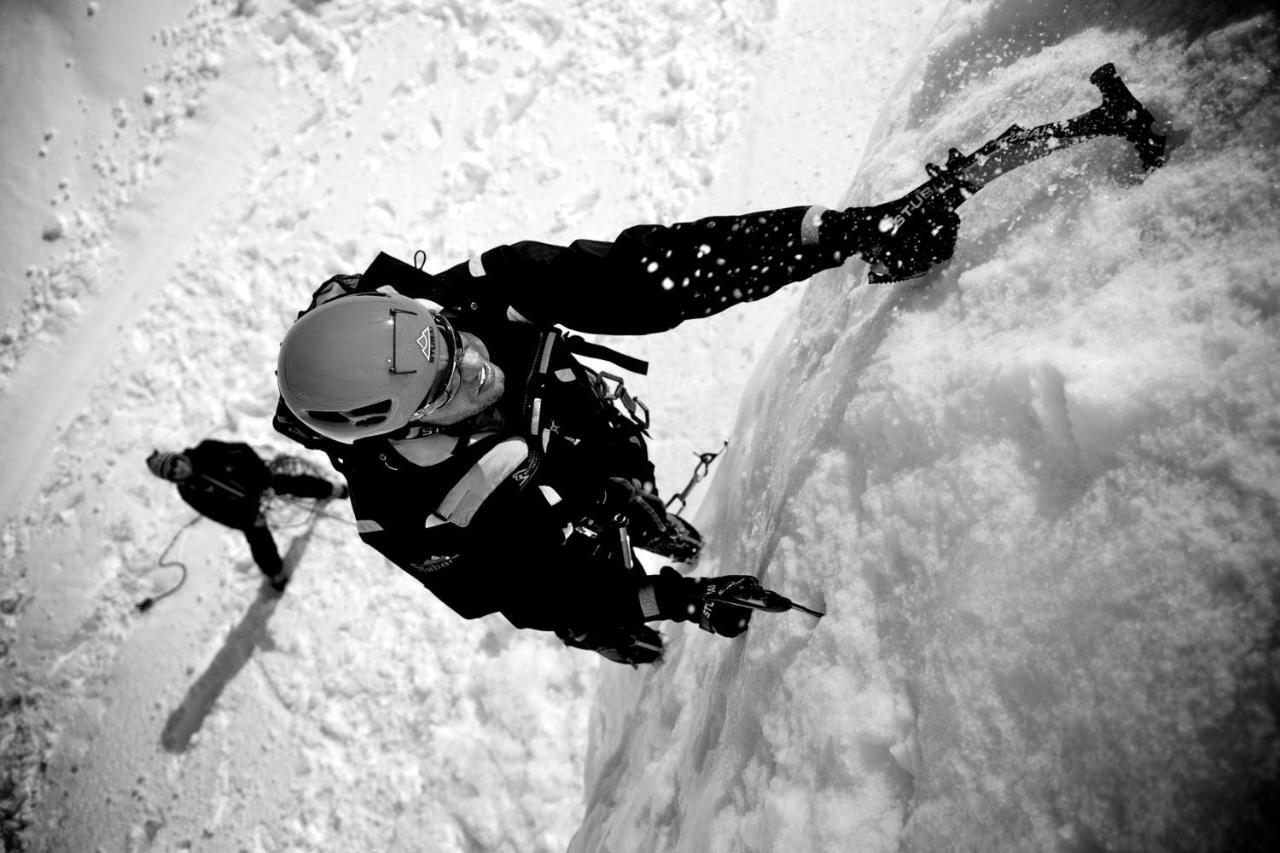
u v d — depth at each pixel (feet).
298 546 17.92
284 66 24.97
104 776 18.24
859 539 5.06
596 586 6.08
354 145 22.88
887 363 5.17
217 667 17.74
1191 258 3.78
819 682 4.95
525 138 20.06
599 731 11.48
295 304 22.15
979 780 3.74
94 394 23.49
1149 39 4.51
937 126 6.06
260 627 17.65
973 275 4.82
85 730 19.10
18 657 20.68
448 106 21.65
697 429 13.92
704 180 16.98
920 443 4.74
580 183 18.93
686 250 5.55
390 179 21.91
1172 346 3.58
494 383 5.68
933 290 5.17
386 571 17.07
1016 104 5.28
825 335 7.11
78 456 22.68
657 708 8.61
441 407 5.41
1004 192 4.84
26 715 20.03
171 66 27.14
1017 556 3.88
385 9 23.47
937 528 4.44
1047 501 3.88
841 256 5.35
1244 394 3.28
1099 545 3.54
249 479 16.66
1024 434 4.10
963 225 5.03
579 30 20.02
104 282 26.02
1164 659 3.15
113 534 20.80
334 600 17.20
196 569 19.26
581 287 5.78
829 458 5.61
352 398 5.17
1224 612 3.05
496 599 6.03
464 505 5.56
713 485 10.37
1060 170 4.55
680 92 17.84
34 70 30.07
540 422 5.78
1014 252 4.64
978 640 3.94
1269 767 2.80
